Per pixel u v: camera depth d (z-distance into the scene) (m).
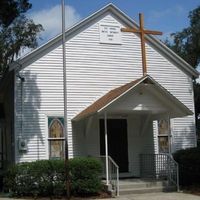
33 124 21.41
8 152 24.88
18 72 21.38
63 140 21.75
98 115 21.75
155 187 20.56
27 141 21.23
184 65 24.55
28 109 21.41
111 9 23.27
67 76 22.19
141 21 21.94
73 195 19.16
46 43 21.80
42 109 21.61
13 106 22.23
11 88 23.19
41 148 21.41
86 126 21.88
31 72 21.61
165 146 23.64
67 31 22.28
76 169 19.16
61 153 21.66
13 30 32.00
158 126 23.67
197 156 21.31
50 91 21.83
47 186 19.12
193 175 21.48
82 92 22.33
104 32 23.11
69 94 22.11
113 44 23.20
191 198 18.58
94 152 22.33
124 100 20.27
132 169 23.03
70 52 22.38
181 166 21.91
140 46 23.70
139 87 20.38
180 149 23.20
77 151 21.94
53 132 21.67
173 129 24.03
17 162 20.97
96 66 22.75
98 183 19.39
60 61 22.12
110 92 22.03
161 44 24.05
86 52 22.67
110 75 22.94
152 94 20.73
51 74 21.94
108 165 20.36
